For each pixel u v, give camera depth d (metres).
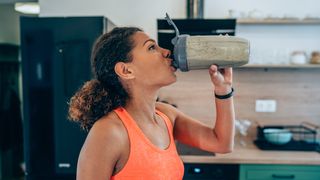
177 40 0.85
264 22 2.36
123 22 2.60
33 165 2.20
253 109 2.61
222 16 2.56
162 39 2.12
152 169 0.77
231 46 0.83
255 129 2.61
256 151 2.22
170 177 0.81
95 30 2.08
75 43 2.10
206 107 2.62
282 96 2.59
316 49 2.56
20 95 3.72
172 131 0.99
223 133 0.96
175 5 2.58
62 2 2.59
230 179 2.12
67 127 2.15
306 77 2.57
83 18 2.09
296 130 2.57
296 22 2.35
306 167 2.04
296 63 2.38
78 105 0.86
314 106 2.59
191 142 1.05
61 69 2.12
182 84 2.62
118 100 0.84
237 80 2.60
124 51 0.81
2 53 3.60
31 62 2.14
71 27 2.10
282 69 2.57
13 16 3.62
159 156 0.80
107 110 0.83
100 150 0.74
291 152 2.19
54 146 2.18
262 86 2.59
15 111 3.68
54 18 2.10
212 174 2.12
